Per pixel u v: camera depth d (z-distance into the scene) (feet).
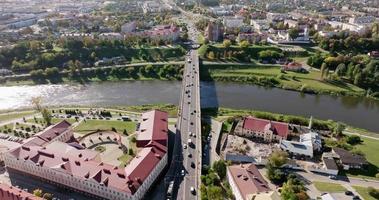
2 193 547.49
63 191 652.07
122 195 590.14
